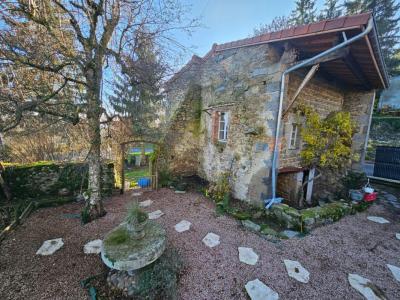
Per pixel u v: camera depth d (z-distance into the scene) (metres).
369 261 2.82
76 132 4.89
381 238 3.41
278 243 3.24
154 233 2.71
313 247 3.13
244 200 4.80
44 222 3.86
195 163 7.46
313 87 5.05
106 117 4.04
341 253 2.99
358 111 6.23
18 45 2.89
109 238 2.58
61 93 3.95
